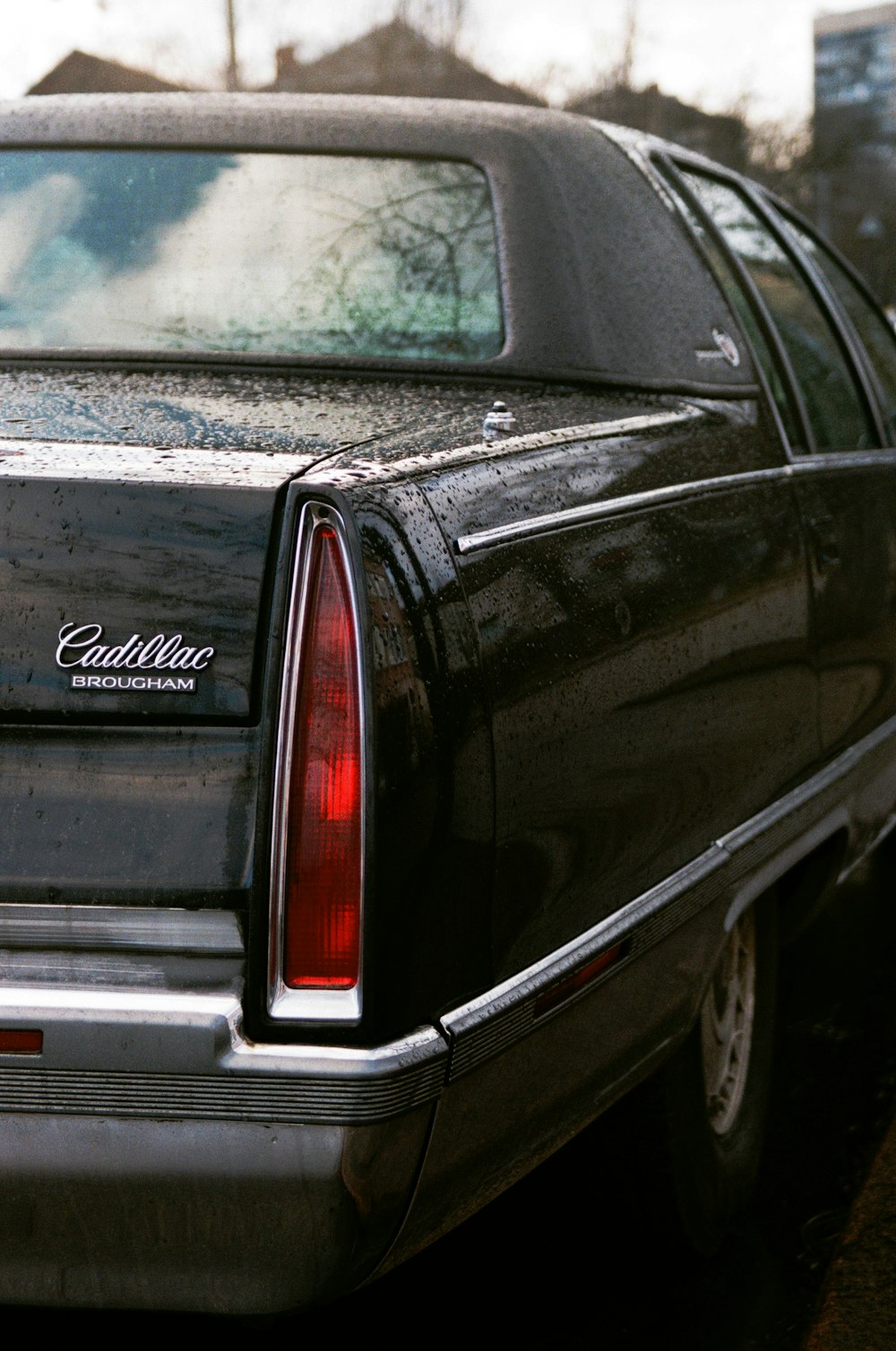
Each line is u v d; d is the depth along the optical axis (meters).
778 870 2.85
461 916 1.84
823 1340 2.50
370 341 2.68
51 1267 1.77
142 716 1.74
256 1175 1.71
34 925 1.73
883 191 43.84
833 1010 4.17
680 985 2.44
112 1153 1.72
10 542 1.76
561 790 2.04
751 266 3.53
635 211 3.01
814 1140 3.42
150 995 1.72
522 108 3.09
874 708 3.45
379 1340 2.59
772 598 2.75
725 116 30.70
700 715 2.44
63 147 2.95
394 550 1.79
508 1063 1.93
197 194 2.85
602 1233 2.88
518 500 2.07
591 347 2.73
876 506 3.52
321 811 1.72
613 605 2.18
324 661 1.74
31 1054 1.71
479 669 1.87
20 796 1.75
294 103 3.01
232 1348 2.54
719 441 2.79
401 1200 1.80
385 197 2.84
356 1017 1.71
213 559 1.75
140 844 1.73
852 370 3.96
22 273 2.77
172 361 2.56
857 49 45.03
